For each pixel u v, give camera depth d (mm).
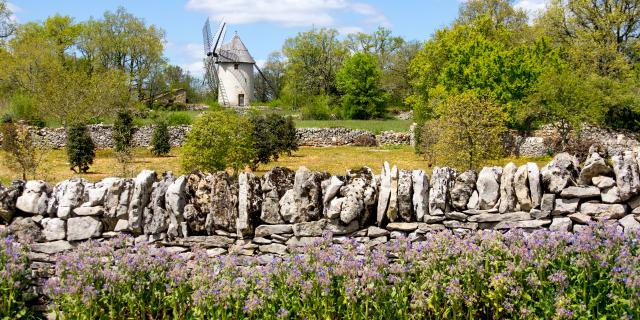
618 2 41438
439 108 18594
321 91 77688
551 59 38375
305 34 78812
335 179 6383
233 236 6434
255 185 6582
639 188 5805
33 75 48031
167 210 6465
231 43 74000
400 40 81938
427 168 26250
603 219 5629
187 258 6281
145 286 5734
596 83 33719
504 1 52625
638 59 43875
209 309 5250
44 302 6055
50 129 34688
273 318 5363
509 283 5129
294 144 33188
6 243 5746
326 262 5508
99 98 37688
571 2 42906
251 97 75062
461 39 46594
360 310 5238
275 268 5633
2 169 22453
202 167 18922
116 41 65438
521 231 5672
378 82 68938
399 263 5711
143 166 26969
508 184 6172
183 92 73312
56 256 6062
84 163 24672
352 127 48438
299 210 6340
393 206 6250
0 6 51125
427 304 5270
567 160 6246
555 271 5375
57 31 65375
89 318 5324
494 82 34531
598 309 5102
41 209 6531
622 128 34781
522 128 34750
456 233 6117
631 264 4934
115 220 6500
